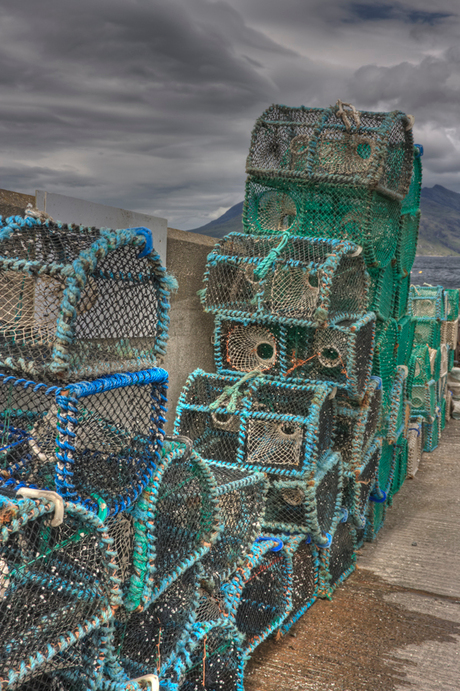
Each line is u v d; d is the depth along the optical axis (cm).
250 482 269
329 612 350
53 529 172
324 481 351
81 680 172
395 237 475
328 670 290
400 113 403
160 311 194
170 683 202
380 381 440
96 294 186
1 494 148
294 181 401
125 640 207
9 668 144
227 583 254
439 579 402
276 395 354
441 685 282
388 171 418
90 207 294
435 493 594
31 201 262
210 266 369
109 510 169
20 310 202
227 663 243
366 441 421
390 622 341
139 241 179
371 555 441
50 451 184
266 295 362
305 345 372
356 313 393
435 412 768
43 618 162
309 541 338
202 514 224
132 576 182
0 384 188
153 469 188
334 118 398
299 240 357
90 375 169
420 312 803
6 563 156
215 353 378
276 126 413
